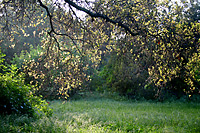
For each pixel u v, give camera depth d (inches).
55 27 278.5
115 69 802.2
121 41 287.9
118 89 824.3
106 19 251.4
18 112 250.5
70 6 251.0
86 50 265.6
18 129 183.2
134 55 298.7
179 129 263.7
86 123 272.7
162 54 273.3
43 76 265.4
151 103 693.9
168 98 791.7
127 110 473.1
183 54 291.4
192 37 277.4
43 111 304.0
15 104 250.1
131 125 287.1
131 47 298.4
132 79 767.1
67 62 253.3
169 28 269.0
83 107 517.0
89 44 260.4
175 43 271.1
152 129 265.4
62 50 257.3
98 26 264.8
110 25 267.3
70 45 264.2
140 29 258.8
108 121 308.2
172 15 263.0
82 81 274.1
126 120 320.2
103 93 872.9
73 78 259.1
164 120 327.3
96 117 323.3
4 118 215.0
